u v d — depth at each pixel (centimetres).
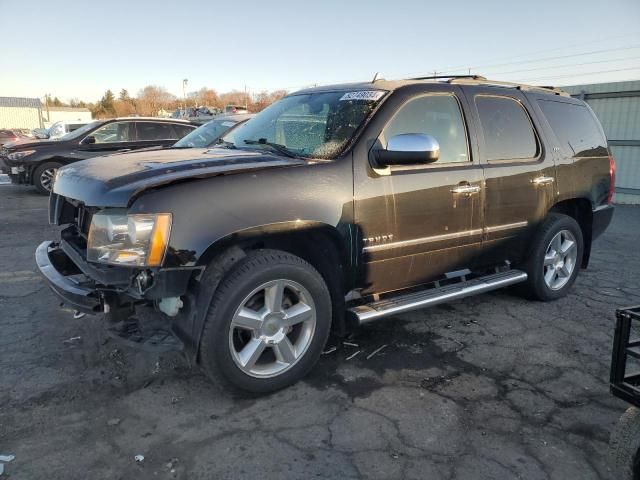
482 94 416
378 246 343
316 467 250
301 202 306
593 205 503
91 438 269
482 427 286
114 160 341
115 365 347
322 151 340
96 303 291
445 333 412
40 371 337
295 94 435
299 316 317
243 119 744
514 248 439
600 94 1195
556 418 296
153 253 266
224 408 299
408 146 322
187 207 274
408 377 340
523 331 418
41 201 1054
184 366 347
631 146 1163
